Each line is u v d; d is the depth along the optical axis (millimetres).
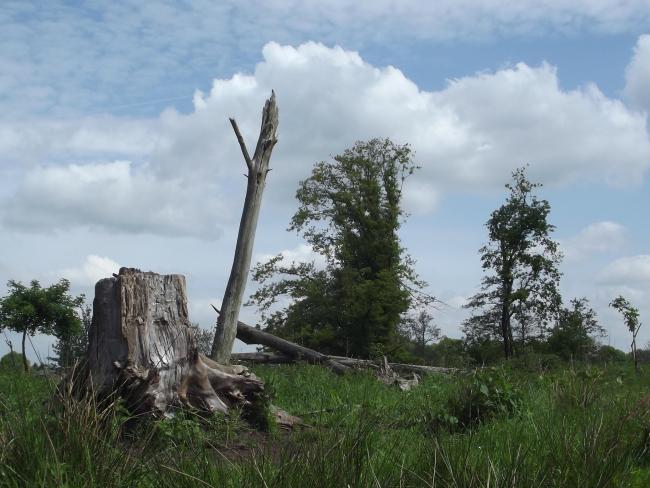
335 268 38344
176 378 8383
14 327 18359
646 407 7074
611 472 5062
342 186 39438
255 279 38562
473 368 17734
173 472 4465
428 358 44781
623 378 15180
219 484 4387
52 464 4434
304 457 4469
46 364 5738
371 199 38812
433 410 8664
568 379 10961
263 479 4215
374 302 35750
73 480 4391
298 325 37438
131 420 7887
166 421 7523
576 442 5684
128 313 8320
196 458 4836
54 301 18750
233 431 8000
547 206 44062
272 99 16000
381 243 37906
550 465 5004
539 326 43656
